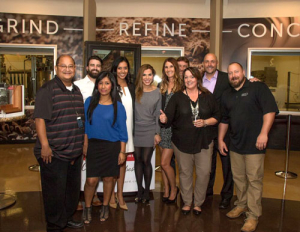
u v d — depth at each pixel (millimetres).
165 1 6250
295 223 2816
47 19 6203
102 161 2625
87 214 2752
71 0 6180
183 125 2777
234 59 6266
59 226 2465
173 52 6438
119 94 2924
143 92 3055
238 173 2822
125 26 6312
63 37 6258
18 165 4797
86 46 3777
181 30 6344
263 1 6066
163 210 3061
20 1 6113
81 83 2990
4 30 6148
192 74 2738
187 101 2771
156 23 6320
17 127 6328
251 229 2588
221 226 2717
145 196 3262
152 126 3072
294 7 6012
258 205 2637
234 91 2752
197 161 2850
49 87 2305
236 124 2666
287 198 3500
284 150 6172
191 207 3137
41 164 2393
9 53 6250
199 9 6309
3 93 3053
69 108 2375
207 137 2781
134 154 3230
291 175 4441
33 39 6211
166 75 3105
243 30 6184
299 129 6121
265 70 6270
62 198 2441
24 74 6359
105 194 2783
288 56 6148
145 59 6469
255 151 2600
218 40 5746
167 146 3062
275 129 6207
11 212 2996
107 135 2613
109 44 3846
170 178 3166
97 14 6297
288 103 6246
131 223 2758
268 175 4461
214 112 2826
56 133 2328
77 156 2486
